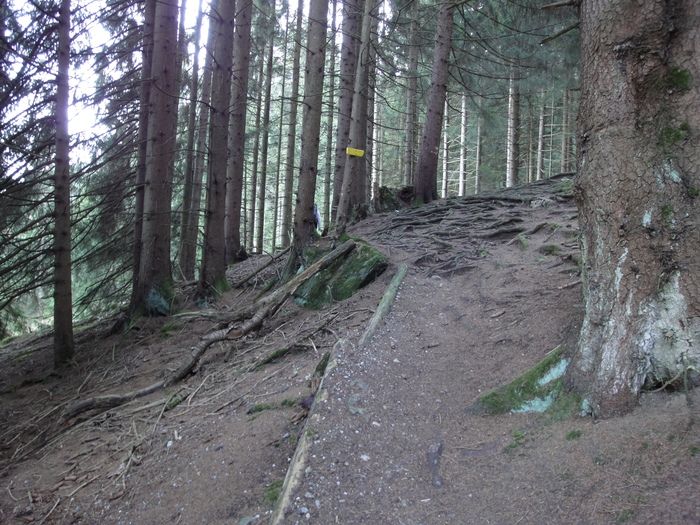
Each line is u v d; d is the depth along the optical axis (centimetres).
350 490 306
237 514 325
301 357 539
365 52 816
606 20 306
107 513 381
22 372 852
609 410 296
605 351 307
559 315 439
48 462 492
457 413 372
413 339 507
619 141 304
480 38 1173
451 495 292
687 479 231
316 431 353
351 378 417
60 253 791
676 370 280
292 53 1938
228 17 838
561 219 790
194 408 507
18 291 802
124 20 1063
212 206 869
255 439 402
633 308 297
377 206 1258
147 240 864
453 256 732
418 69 1792
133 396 582
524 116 2448
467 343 477
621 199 303
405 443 349
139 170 936
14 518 402
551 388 342
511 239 771
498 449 319
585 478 261
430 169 1259
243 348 630
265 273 934
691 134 281
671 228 286
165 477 401
